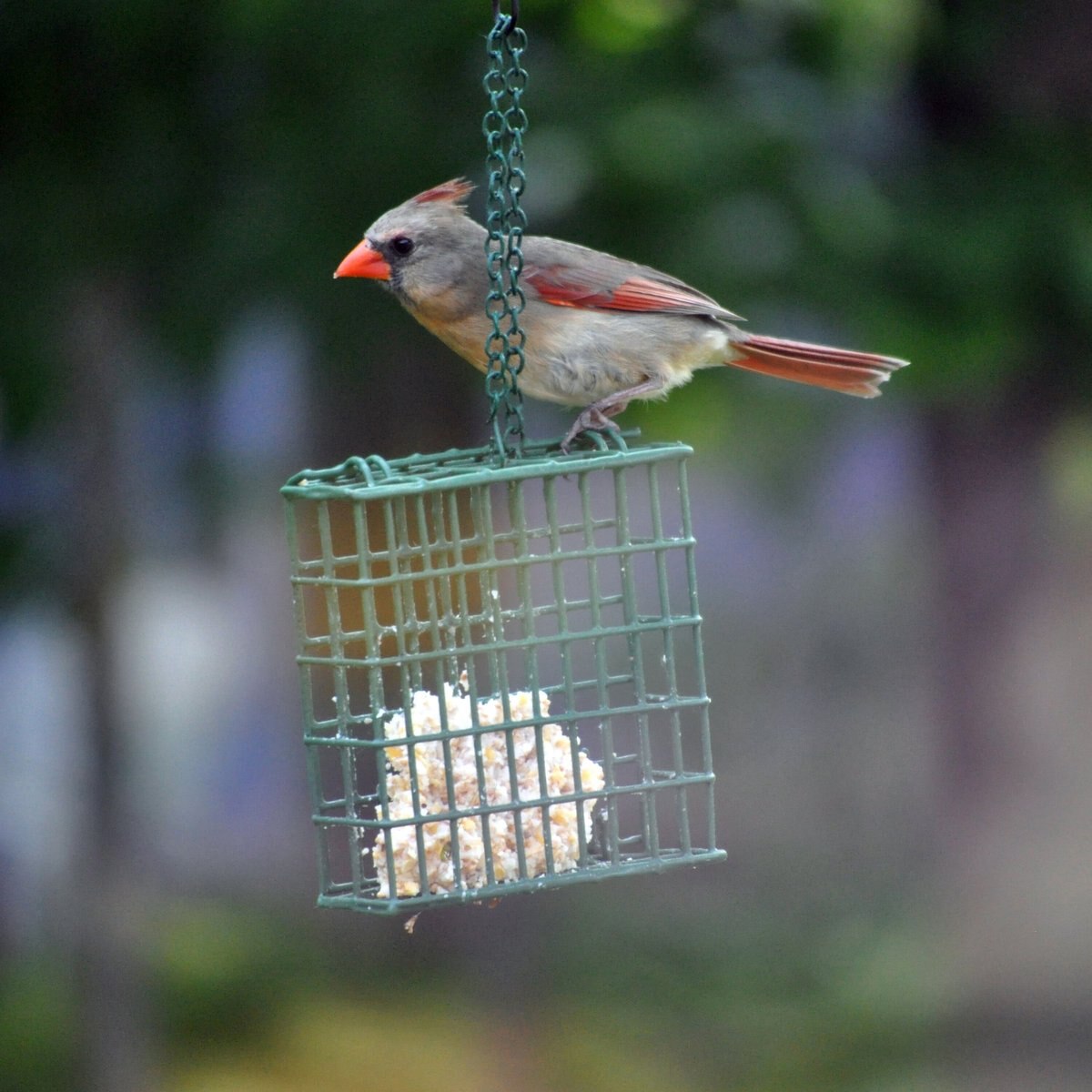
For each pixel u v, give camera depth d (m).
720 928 17.36
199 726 22.42
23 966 16.64
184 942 17.09
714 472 19.28
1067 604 15.95
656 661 19.61
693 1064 15.33
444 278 8.34
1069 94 12.80
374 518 10.62
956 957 15.89
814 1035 15.51
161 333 11.52
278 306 10.95
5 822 17.70
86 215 10.94
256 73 10.63
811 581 23.08
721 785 21.23
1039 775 15.89
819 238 10.80
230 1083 14.74
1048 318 12.27
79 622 13.26
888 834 19.92
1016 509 15.75
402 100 10.29
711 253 10.59
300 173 10.48
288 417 14.75
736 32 11.05
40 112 10.88
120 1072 13.95
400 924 16.83
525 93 10.47
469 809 6.66
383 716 6.80
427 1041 15.46
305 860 19.56
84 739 13.80
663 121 10.27
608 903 17.70
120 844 13.88
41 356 11.27
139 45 10.42
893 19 11.42
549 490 6.94
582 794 6.83
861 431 16.58
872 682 22.53
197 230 10.92
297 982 16.50
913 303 11.62
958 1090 14.80
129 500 13.04
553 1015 15.95
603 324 8.46
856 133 12.00
